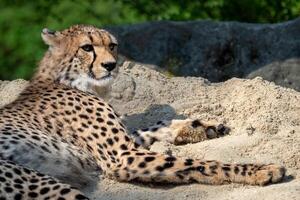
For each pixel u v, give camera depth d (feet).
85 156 37.29
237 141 38.47
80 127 37.96
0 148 35.17
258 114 40.45
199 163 35.94
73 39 39.99
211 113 42.52
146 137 39.65
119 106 44.42
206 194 34.99
